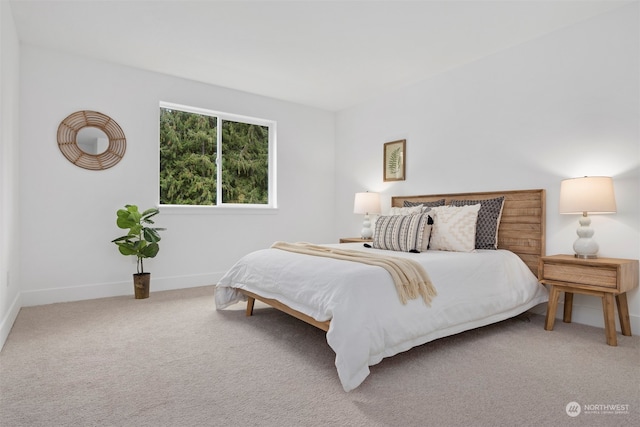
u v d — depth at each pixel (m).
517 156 3.32
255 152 4.87
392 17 2.84
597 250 2.68
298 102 5.01
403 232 3.12
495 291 2.65
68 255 3.50
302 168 5.13
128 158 3.80
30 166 3.31
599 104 2.82
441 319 2.24
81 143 3.56
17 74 3.14
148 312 3.14
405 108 4.38
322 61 3.66
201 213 4.27
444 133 3.94
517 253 3.25
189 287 4.17
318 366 2.06
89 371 1.97
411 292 2.14
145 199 3.91
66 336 2.52
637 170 2.64
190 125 4.38
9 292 2.68
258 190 4.89
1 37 2.36
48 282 3.41
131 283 3.82
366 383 1.86
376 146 4.76
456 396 1.72
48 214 3.40
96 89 3.63
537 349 2.33
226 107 4.45
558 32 3.05
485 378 1.91
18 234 3.19
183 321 2.90
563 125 3.02
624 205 2.69
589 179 2.59
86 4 2.68
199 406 1.62
